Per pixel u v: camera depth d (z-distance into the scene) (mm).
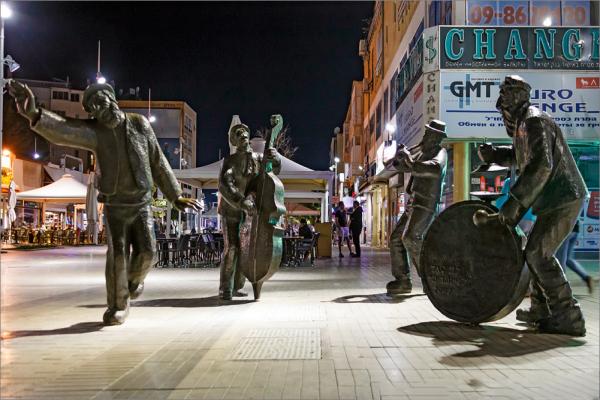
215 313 7684
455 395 3949
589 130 16750
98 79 22438
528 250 6152
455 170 17703
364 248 33250
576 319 6055
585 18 17578
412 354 5215
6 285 11562
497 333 6215
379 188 36094
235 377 4434
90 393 4035
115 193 6734
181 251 17875
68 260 20297
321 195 27188
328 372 4582
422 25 22156
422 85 17641
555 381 4301
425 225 8969
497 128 16891
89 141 6559
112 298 6852
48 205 44438
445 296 6621
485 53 16922
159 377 4441
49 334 6195
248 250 8820
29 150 53812
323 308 8125
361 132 49625
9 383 4285
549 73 16781
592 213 17891
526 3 17625
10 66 17531
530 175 5852
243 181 9008
